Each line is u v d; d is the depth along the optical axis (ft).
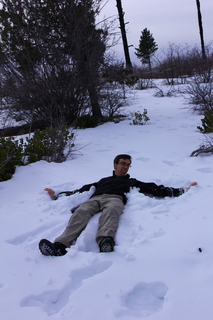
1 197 14.90
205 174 15.52
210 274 7.95
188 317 6.78
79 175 17.21
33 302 7.81
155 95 47.32
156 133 26.40
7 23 28.63
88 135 27.71
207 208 11.49
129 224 11.02
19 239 11.09
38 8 28.84
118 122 32.53
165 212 11.58
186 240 9.53
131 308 7.33
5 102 29.94
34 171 18.03
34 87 28.60
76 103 30.78
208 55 38.55
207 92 32.53
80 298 7.61
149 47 100.83
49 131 21.45
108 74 33.04
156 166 17.85
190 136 24.12
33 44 29.09
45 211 12.94
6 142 19.24
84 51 30.71
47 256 9.61
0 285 8.53
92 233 10.69
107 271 8.50
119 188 12.84
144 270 8.43
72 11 29.78
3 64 28.89
